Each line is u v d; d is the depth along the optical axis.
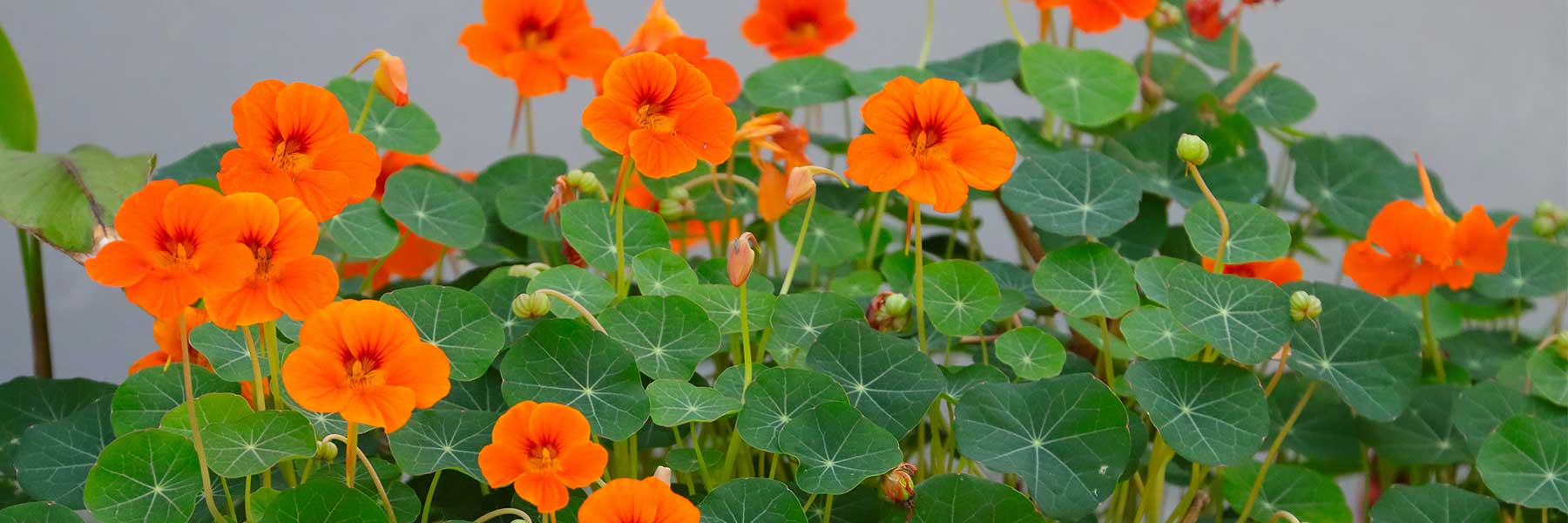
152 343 1.68
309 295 0.84
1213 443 0.94
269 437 0.88
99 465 0.87
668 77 0.91
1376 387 0.98
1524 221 1.24
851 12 1.73
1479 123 1.80
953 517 0.93
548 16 1.10
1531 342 1.19
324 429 0.93
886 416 0.94
